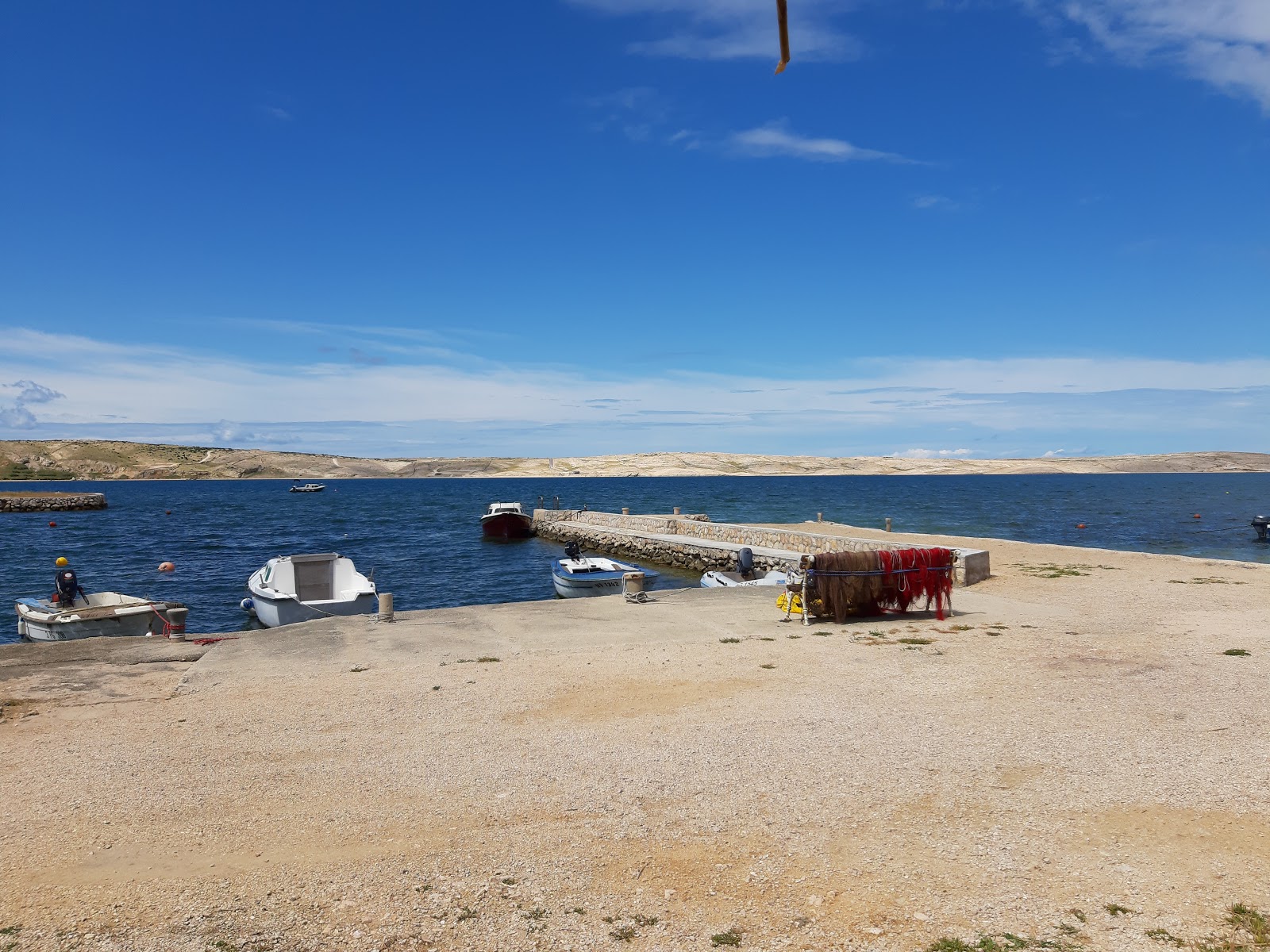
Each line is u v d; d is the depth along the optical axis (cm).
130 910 515
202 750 839
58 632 1852
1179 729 830
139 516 7750
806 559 1484
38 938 480
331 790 722
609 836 618
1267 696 946
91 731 911
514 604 1723
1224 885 519
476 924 498
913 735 838
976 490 13262
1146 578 1988
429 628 1471
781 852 586
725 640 1355
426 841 616
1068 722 865
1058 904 504
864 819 638
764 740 834
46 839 623
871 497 11019
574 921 500
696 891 535
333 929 493
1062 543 4391
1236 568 2177
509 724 915
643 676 1123
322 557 2442
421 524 6681
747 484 18600
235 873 566
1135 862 555
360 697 1040
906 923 488
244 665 1221
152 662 1262
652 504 9775
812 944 470
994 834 605
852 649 1266
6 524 6812
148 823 654
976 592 1827
